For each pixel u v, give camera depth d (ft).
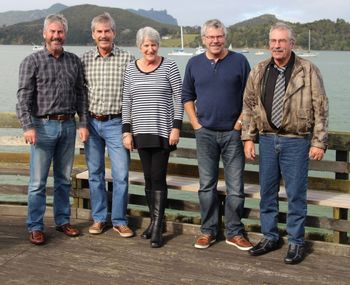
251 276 12.07
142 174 16.40
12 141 16.74
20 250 13.61
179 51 395.34
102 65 13.96
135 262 12.87
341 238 13.65
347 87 138.00
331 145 14.19
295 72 12.11
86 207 16.37
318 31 584.81
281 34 11.95
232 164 13.56
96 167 14.69
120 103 14.07
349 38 579.89
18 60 315.58
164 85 13.37
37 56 13.34
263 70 12.56
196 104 13.51
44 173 14.08
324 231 21.63
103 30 13.62
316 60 403.34
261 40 518.37
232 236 13.98
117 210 14.67
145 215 16.22
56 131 13.75
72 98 13.88
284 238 13.76
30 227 14.21
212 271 12.34
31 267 12.53
